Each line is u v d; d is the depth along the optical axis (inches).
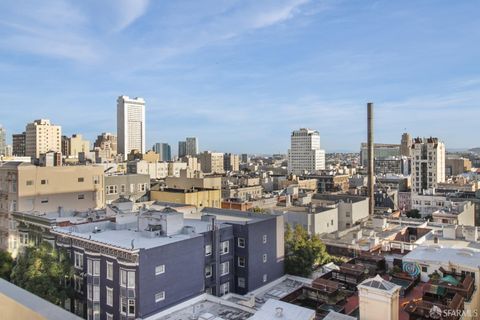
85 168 3006.9
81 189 2972.4
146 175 3710.6
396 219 3459.6
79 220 2084.2
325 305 1237.7
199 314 1432.1
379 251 1951.3
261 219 2130.9
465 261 1291.8
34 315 282.2
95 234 1722.4
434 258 1346.0
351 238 2659.9
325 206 3538.4
